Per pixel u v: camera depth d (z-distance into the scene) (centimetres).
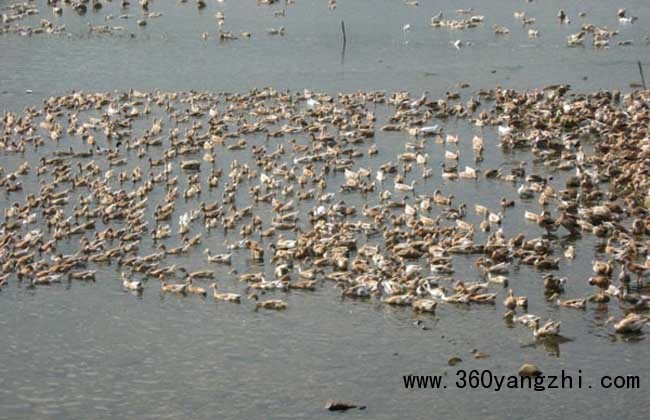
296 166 11438
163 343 7800
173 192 10500
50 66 15750
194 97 13975
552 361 7438
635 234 9550
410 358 7500
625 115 12731
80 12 19438
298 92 14225
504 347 7631
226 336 7875
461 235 9338
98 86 14650
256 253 9138
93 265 9081
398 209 10212
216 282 8712
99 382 7312
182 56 16375
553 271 8819
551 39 17300
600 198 10419
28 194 10756
